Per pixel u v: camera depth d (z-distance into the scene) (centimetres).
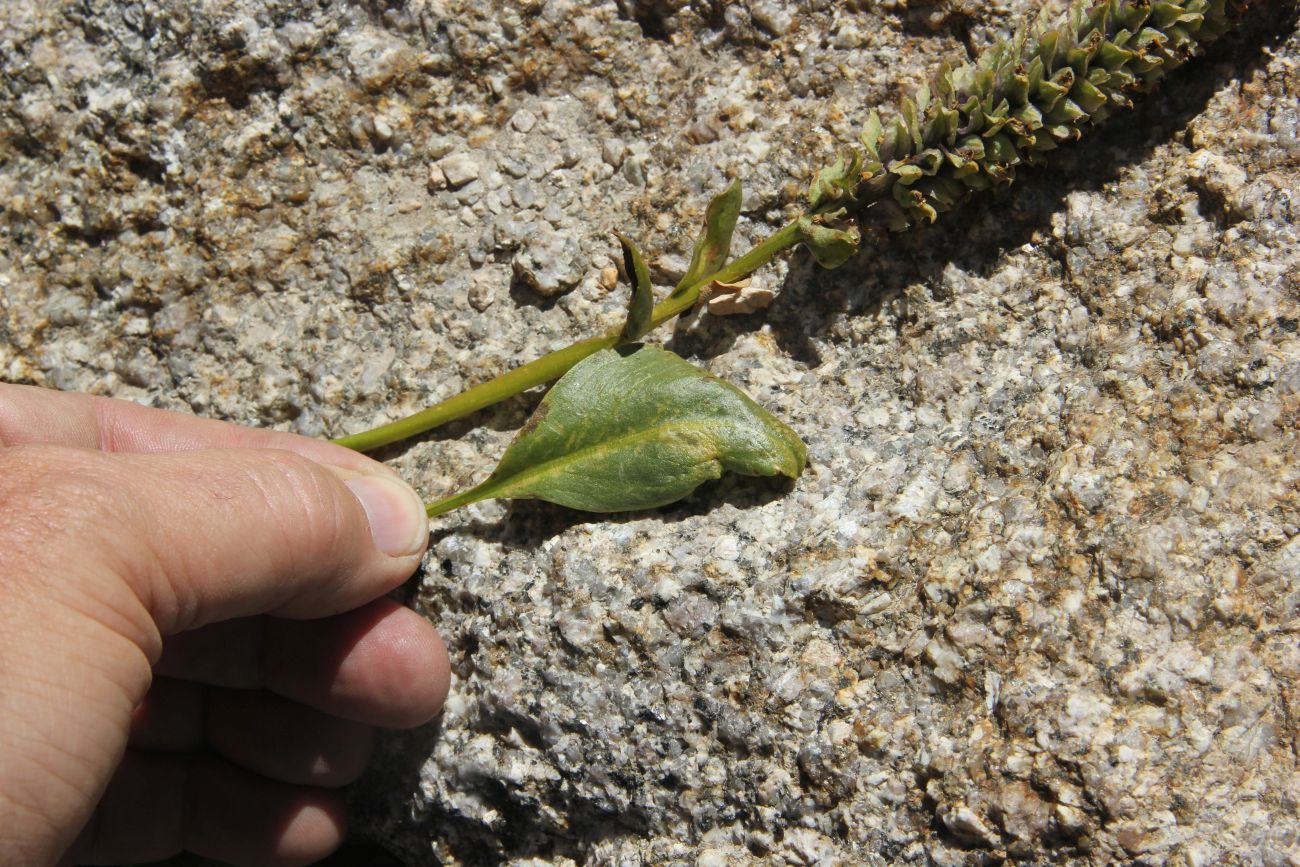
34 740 17
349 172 24
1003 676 19
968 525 19
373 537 20
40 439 21
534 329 23
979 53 22
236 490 18
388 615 21
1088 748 18
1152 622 18
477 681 21
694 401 20
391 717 21
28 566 17
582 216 23
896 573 19
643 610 20
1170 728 18
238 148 24
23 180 24
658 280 22
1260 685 18
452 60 23
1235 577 18
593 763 20
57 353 24
